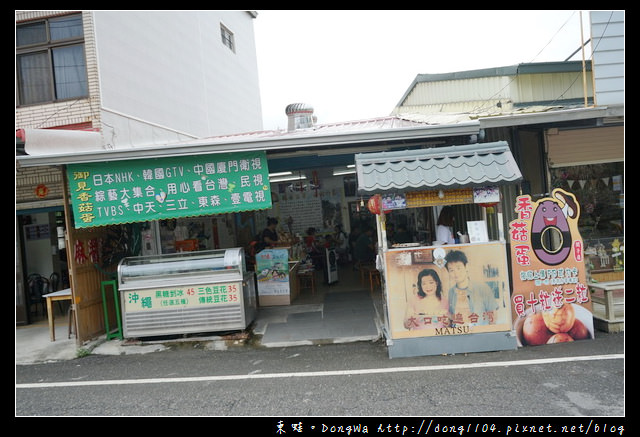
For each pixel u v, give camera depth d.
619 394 4.31
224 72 15.67
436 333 5.73
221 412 4.51
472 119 7.10
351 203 13.68
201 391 5.11
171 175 6.89
